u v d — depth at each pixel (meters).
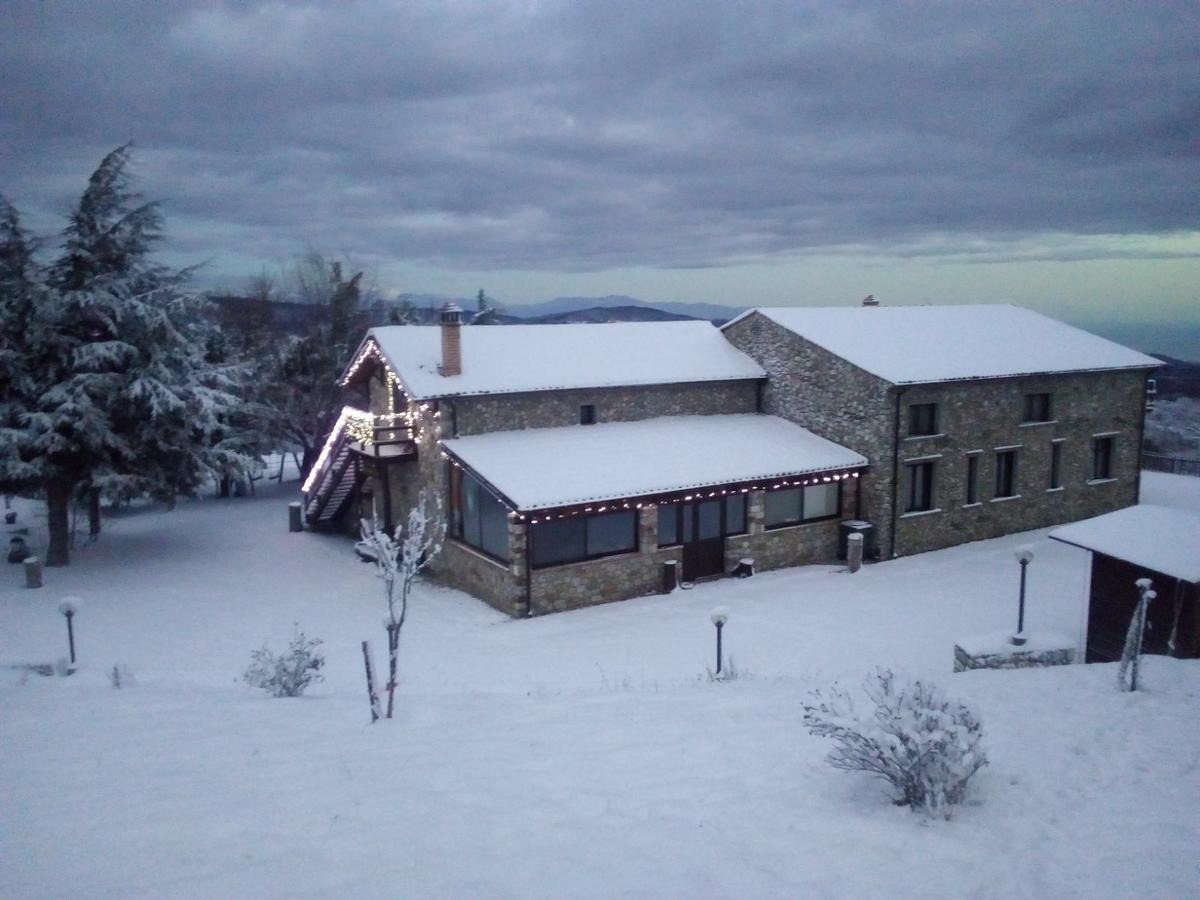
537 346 26.05
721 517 22.39
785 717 9.52
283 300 50.59
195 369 27.44
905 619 18.28
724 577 22.39
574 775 7.55
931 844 5.96
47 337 23.52
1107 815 6.46
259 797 6.96
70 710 10.36
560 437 23.23
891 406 23.34
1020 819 6.42
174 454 25.58
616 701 10.95
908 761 6.65
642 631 18.03
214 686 13.23
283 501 36.56
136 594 21.66
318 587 22.42
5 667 14.98
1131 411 29.44
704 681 13.15
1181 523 13.80
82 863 5.70
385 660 16.11
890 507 23.64
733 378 26.62
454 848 5.92
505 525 20.17
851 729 7.14
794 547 23.55
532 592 19.53
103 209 25.06
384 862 5.68
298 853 5.82
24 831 6.30
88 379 23.17
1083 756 7.80
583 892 5.27
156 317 24.16
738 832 6.20
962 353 26.45
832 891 5.29
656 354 27.08
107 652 16.94
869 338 26.44
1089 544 13.86
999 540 25.91
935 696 7.25
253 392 37.56
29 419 22.98
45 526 30.56
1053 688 10.47
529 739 8.84
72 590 22.02
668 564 21.14
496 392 22.77
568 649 16.86
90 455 24.20
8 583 22.73
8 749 8.61
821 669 14.95
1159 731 8.44
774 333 27.03
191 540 28.12
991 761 7.69
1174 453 48.66
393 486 26.31
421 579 23.36
